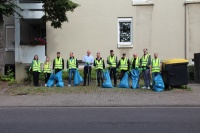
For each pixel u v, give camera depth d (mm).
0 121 9758
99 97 14281
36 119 10016
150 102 13047
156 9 21234
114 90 16094
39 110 11789
